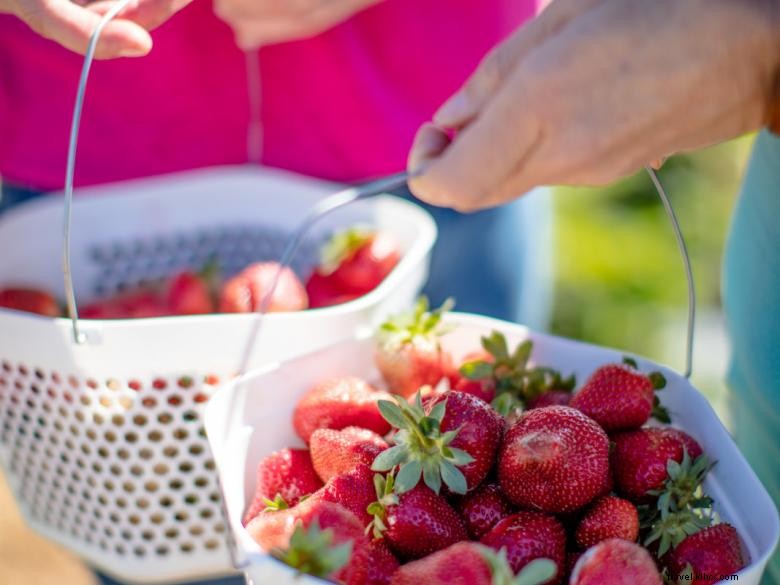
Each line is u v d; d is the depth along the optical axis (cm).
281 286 154
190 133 183
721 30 84
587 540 100
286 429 118
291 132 185
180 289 161
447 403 106
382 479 100
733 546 96
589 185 96
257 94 180
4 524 238
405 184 183
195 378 124
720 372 268
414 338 122
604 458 101
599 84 87
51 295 161
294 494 110
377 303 131
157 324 119
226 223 179
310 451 112
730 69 85
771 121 90
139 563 132
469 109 99
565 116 88
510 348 125
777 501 127
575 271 295
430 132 104
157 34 168
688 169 319
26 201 184
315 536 86
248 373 113
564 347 123
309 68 176
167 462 126
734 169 319
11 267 162
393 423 101
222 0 160
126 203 173
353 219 175
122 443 125
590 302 289
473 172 93
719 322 284
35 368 125
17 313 121
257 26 162
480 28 174
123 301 163
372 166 184
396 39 174
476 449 104
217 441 104
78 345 119
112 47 102
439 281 188
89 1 109
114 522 131
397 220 170
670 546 100
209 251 178
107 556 134
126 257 174
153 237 176
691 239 306
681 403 114
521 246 189
